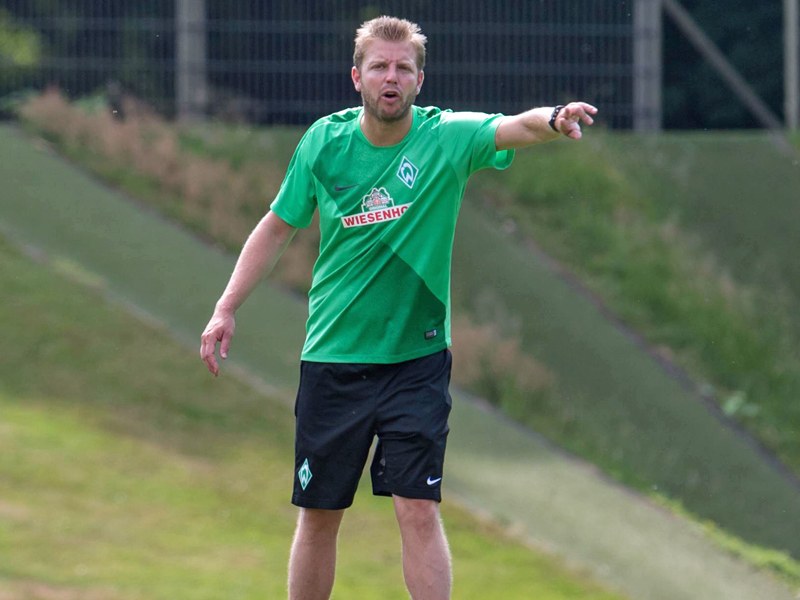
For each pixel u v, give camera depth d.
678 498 55.31
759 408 66.12
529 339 66.50
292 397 55.38
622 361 66.94
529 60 87.88
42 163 74.44
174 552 40.88
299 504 19.67
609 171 82.88
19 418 49.03
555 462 55.59
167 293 62.69
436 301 19.00
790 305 75.25
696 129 112.31
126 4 100.62
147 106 83.06
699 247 78.69
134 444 48.94
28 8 101.88
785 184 84.88
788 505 56.31
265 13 89.75
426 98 87.12
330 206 18.98
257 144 80.56
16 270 60.81
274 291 66.44
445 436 18.98
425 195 18.77
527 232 76.94
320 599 20.14
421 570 18.62
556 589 42.62
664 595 44.62
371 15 92.25
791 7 94.69
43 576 37.28
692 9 110.81
